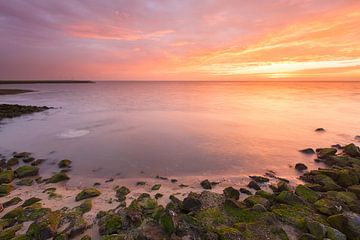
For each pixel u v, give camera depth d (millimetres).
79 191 10039
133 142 17625
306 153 15320
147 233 6242
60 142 17734
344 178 10398
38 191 10023
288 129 22125
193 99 54188
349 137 19359
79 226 6938
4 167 13008
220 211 7566
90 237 6637
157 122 25375
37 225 6699
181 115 30172
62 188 10367
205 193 8656
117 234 6398
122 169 12695
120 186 10602
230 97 60781
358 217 6922
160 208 7711
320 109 35875
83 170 12578
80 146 16703
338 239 6156
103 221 7246
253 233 6449
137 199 8969
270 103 45031
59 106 40281
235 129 22000
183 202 7953
